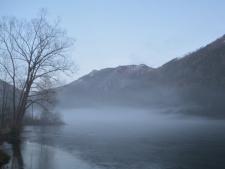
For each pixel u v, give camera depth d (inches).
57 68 1833.2
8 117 2236.7
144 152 1819.6
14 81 1916.8
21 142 1947.6
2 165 1256.2
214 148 2003.0
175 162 1514.5
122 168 1344.7
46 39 1800.0
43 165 1311.5
